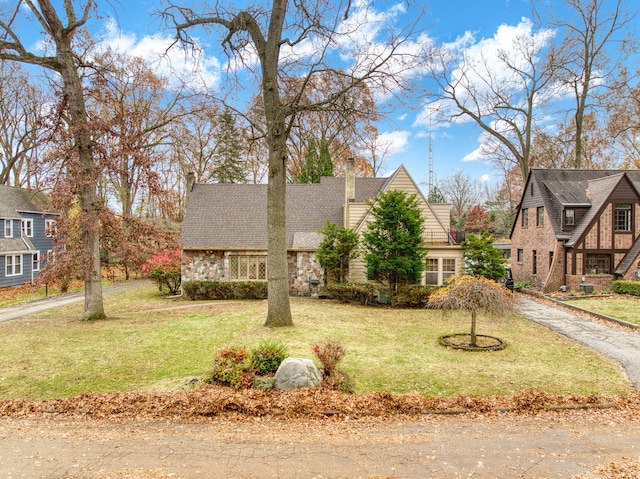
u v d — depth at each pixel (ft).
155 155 102.32
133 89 93.35
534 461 17.75
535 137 109.19
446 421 22.17
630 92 92.38
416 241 61.21
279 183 45.27
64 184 48.08
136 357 35.01
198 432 20.33
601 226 73.51
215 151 132.46
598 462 17.72
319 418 22.16
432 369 32.19
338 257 67.77
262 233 78.69
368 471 16.71
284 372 25.53
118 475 16.20
